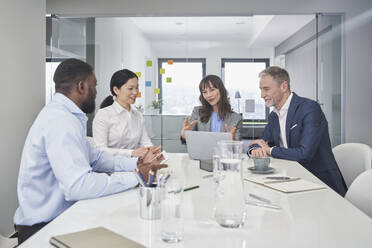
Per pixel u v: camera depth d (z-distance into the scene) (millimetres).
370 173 1439
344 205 1157
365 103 4215
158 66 4414
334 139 4266
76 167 1239
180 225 852
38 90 3055
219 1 4297
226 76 4430
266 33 4465
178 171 1763
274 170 1723
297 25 4590
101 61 4402
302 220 1005
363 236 879
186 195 1289
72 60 1492
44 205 1387
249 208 1129
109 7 4348
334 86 4254
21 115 2793
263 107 4430
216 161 975
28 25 2889
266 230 924
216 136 1821
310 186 1404
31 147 1352
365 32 4203
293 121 2270
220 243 834
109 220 1009
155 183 1025
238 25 4375
